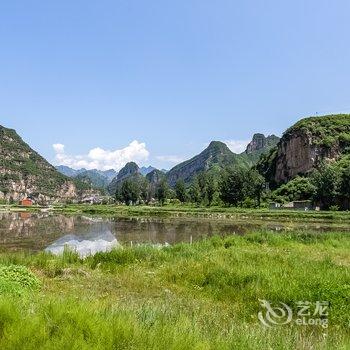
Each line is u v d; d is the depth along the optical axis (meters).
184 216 89.31
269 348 6.71
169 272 15.62
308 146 182.12
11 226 58.38
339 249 25.30
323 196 122.19
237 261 17.39
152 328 6.48
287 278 13.34
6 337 5.53
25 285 11.68
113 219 78.31
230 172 141.00
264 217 83.56
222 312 10.34
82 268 17.14
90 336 5.74
